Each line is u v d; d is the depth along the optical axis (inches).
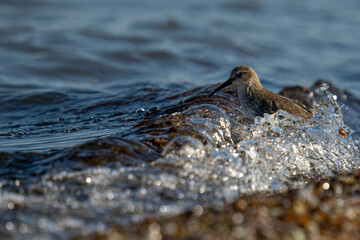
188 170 361.4
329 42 1111.0
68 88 723.4
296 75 877.2
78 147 374.9
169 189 340.2
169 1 1385.3
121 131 474.6
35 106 625.0
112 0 1354.6
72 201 318.0
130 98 608.1
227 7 1359.5
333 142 442.9
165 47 995.3
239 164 377.4
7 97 646.5
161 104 571.5
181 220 306.0
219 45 1040.2
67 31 1043.9
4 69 846.5
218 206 327.0
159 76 860.0
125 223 299.9
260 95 490.9
